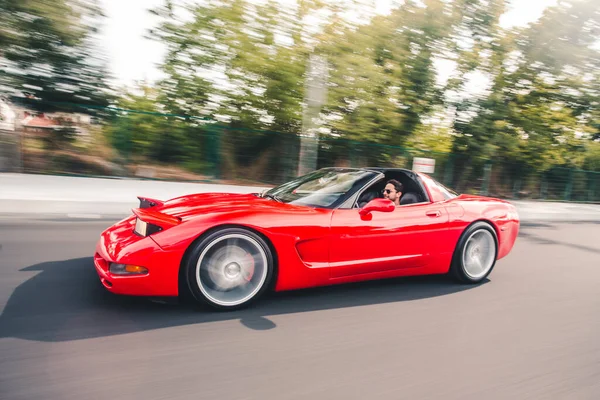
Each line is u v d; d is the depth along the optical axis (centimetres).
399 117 1327
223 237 264
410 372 223
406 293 350
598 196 1669
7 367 196
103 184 888
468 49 1375
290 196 348
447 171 1390
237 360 221
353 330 270
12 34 955
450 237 362
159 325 251
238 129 1155
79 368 200
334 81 1183
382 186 376
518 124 1470
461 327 290
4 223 518
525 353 257
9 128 953
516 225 419
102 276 258
